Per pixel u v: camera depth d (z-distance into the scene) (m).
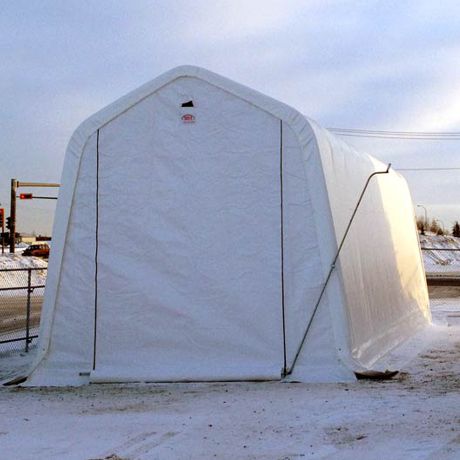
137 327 10.34
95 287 10.48
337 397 8.27
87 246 10.59
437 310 21.38
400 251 15.58
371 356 11.03
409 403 7.74
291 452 5.98
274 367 9.84
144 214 10.52
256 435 6.57
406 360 11.54
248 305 10.12
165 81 10.64
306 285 9.98
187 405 8.08
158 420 7.30
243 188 10.34
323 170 10.14
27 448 6.33
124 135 10.69
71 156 10.73
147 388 9.61
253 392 8.88
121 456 6.00
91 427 7.07
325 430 6.67
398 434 6.42
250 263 10.19
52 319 10.51
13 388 10.02
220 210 10.37
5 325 19.11
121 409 7.97
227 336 10.12
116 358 10.33
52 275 10.55
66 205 10.65
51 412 7.91
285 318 9.99
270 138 10.33
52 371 10.41
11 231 44.09
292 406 7.79
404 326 14.66
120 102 10.71
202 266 10.30
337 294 9.91
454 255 68.81
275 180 10.25
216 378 9.84
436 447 5.93
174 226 10.45
